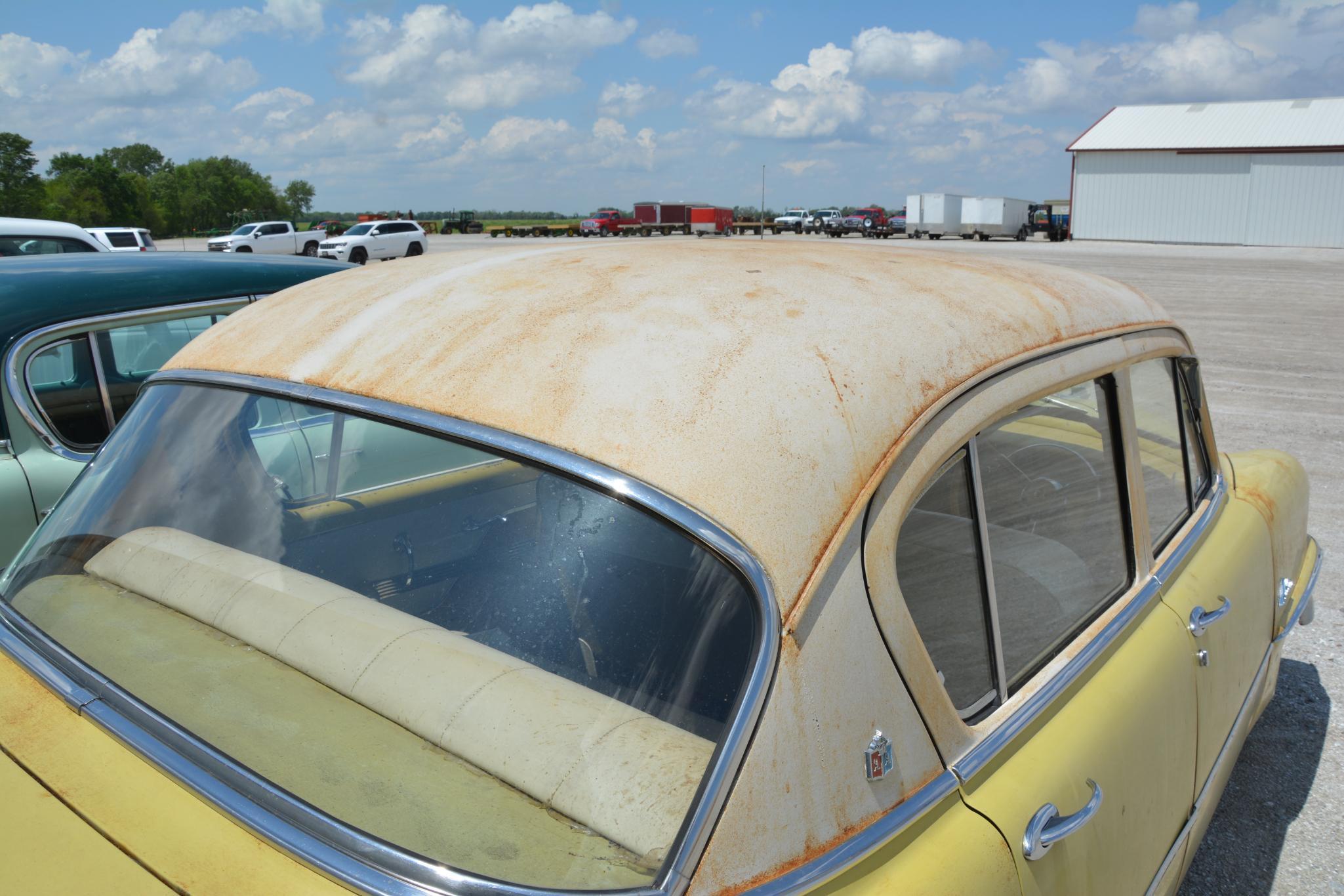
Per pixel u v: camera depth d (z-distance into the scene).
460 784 1.21
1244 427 8.02
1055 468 1.70
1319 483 6.37
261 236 40.69
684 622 1.17
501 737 1.23
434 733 1.28
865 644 1.20
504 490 1.34
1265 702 2.77
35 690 1.45
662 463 1.22
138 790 1.24
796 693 1.12
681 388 1.30
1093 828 1.50
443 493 1.43
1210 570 2.21
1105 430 1.89
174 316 3.68
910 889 1.14
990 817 1.29
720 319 1.45
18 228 9.07
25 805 1.22
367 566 1.54
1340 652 3.91
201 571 1.65
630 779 1.13
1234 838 2.73
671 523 1.19
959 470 1.43
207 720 1.35
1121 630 1.81
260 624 1.53
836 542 1.20
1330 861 2.64
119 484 1.81
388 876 1.09
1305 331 14.12
